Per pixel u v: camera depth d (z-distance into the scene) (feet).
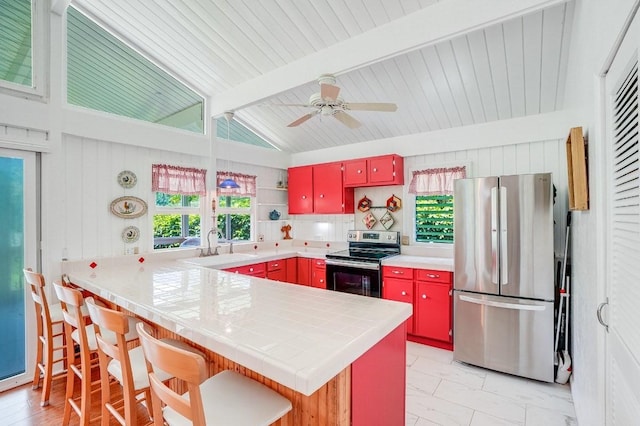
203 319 5.15
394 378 5.53
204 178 13.58
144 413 7.32
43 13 9.26
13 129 8.71
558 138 10.66
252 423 3.86
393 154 13.56
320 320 5.10
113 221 11.00
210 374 5.90
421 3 7.61
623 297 3.95
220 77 12.21
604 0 4.45
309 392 3.37
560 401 7.81
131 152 11.46
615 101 4.30
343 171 14.92
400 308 5.75
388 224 14.46
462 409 7.50
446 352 10.74
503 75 9.74
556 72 9.18
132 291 7.04
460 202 9.80
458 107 11.53
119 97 11.20
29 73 9.14
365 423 4.72
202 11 9.48
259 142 16.49
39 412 7.45
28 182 9.05
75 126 9.88
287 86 10.69
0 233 8.64
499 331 9.16
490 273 9.27
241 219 15.74
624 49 3.73
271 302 6.13
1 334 8.63
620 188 4.10
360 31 8.73
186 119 13.23
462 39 8.80
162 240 12.56
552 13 7.51
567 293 8.66
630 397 3.63
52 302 9.34
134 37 10.90
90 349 6.66
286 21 9.12
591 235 5.53
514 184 8.93
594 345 5.36
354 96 11.75
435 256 13.01
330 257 13.74
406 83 10.93
